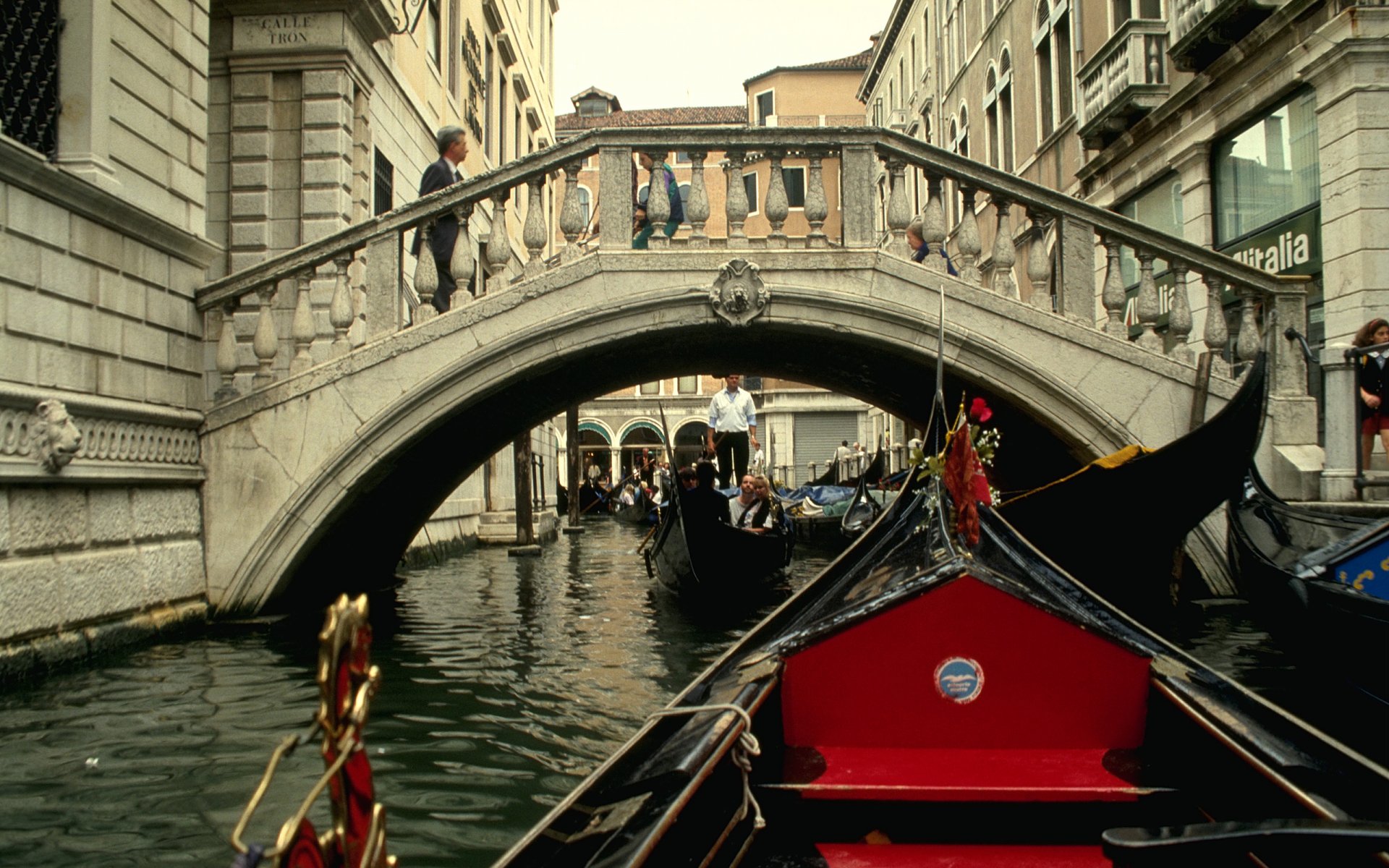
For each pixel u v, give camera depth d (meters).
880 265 7.75
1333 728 4.82
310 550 7.48
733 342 9.17
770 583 11.37
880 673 3.15
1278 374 7.87
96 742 4.39
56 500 5.69
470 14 16.95
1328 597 4.77
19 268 5.48
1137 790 2.73
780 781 2.84
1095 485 6.86
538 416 10.61
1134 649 3.09
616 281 7.63
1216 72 11.73
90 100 6.15
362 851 1.15
